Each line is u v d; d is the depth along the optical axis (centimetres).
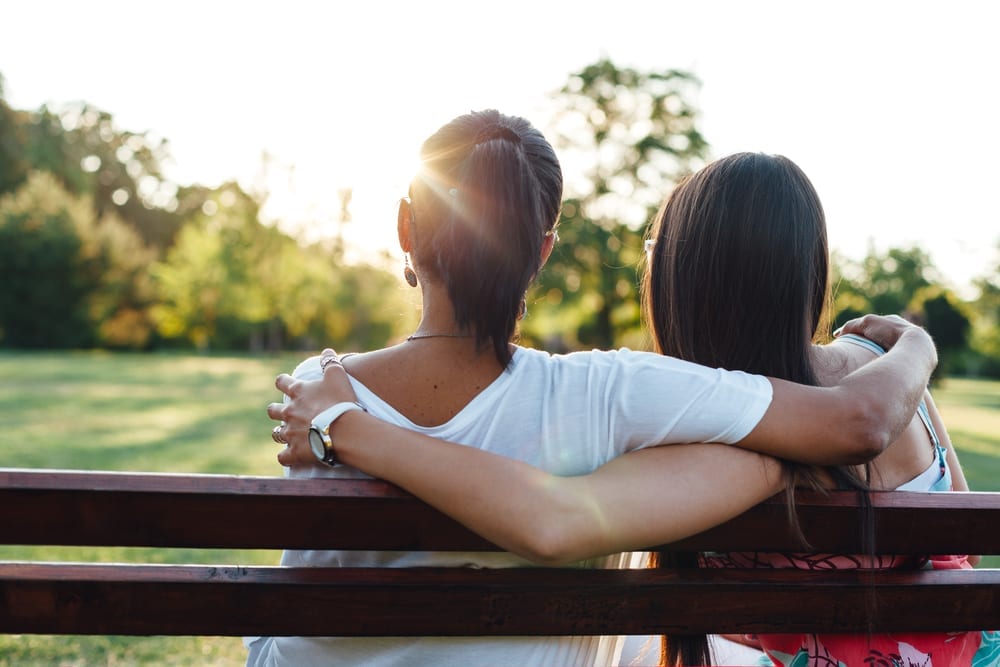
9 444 1080
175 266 5312
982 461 1083
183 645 367
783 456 136
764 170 163
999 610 142
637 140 4003
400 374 141
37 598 120
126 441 1143
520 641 142
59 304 5009
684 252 165
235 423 1405
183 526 122
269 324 5453
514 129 145
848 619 138
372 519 127
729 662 196
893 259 4009
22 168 5881
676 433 135
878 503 137
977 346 3781
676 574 135
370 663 142
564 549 123
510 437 137
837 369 166
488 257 137
